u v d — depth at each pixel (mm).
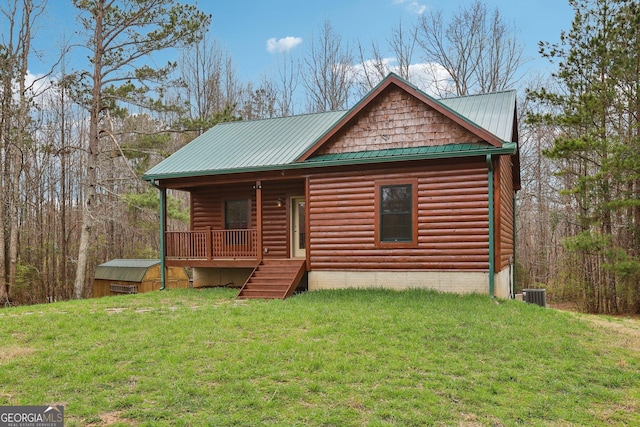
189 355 7102
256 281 13617
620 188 18062
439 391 5926
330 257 13711
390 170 13109
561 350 7738
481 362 7016
